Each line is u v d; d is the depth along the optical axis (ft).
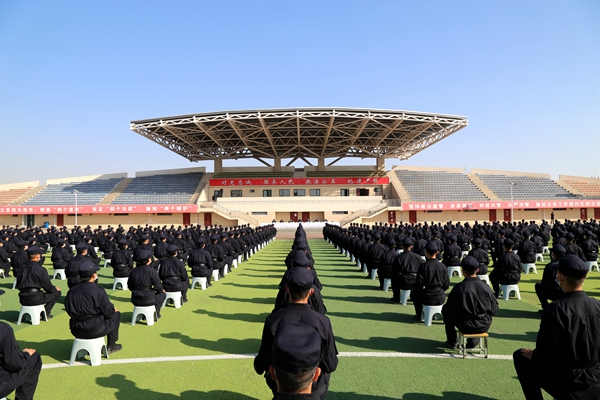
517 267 35.01
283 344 7.41
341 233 81.46
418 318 29.19
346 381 17.92
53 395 16.92
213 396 16.71
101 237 70.49
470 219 173.78
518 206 165.37
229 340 24.59
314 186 186.50
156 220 173.06
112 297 39.14
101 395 16.89
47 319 30.25
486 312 20.39
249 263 66.03
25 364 13.84
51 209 166.20
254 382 18.17
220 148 195.21
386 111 139.13
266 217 179.42
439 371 19.03
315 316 11.43
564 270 12.60
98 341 20.62
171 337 25.25
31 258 29.30
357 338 24.44
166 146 180.14
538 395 13.67
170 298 34.17
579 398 12.10
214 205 171.12
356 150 208.13
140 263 28.37
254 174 194.39
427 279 27.17
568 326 12.11
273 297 38.24
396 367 19.58
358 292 39.86
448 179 192.65
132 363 20.66
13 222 170.71
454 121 147.13
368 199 179.93
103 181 196.65
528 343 23.32
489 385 17.46
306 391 7.50
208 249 48.44
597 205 165.58
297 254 19.57
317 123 150.41
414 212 173.47
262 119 141.59
